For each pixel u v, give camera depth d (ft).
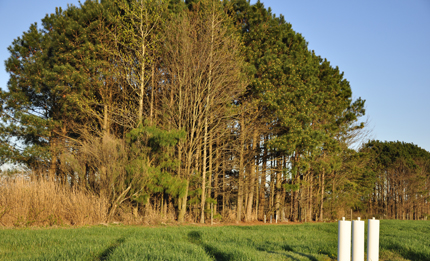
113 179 52.85
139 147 55.67
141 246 23.35
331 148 83.97
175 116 65.26
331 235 41.45
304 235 40.34
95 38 64.23
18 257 19.79
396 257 26.07
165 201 64.54
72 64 63.82
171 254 20.27
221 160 78.74
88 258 19.86
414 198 166.40
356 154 104.32
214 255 24.07
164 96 66.85
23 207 43.55
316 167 85.10
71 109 64.08
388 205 176.55
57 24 63.87
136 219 55.26
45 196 46.24
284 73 72.64
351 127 105.29
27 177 50.70
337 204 113.60
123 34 65.21
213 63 65.16
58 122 63.87
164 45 65.10
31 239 27.20
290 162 80.74
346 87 105.60
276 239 35.76
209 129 71.26
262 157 80.33
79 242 25.94
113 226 47.21
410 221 81.41
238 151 76.02
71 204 48.44
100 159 53.88
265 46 75.92
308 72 75.61
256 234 39.70
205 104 67.15
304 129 71.10
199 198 67.51
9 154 59.52
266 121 73.20
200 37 66.80
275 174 87.35
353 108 107.34
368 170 127.75
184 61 62.39
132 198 54.80
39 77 63.21
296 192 90.99
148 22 65.31
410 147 188.34
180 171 63.16
